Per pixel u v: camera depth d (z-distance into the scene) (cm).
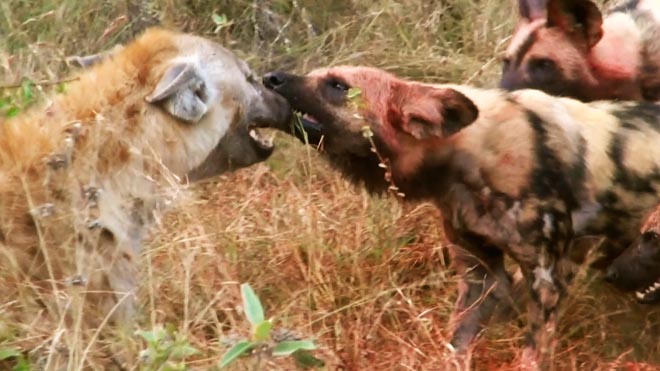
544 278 668
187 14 974
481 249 699
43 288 605
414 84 682
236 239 736
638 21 884
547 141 674
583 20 855
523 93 695
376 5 989
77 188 612
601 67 862
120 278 624
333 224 761
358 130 686
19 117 639
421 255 757
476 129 677
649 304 697
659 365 702
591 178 682
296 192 781
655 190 693
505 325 714
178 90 624
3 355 573
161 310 645
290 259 737
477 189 677
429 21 980
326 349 648
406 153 687
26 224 604
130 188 625
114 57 648
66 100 630
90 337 595
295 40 978
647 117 706
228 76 660
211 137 654
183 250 681
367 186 715
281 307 696
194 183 686
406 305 706
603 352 705
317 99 689
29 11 930
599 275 722
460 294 712
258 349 562
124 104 626
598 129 692
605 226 693
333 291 718
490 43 972
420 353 654
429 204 746
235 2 987
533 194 667
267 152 691
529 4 888
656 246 671
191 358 623
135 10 950
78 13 933
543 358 669
